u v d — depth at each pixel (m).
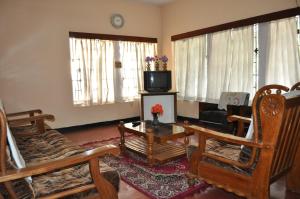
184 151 3.05
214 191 2.25
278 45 3.65
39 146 2.29
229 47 4.30
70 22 4.58
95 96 4.93
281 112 1.49
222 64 4.45
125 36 5.21
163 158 2.82
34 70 4.30
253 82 4.02
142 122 3.52
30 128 2.97
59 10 4.46
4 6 3.96
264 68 3.84
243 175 1.75
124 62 5.26
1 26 3.96
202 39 4.80
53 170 1.40
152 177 2.56
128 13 5.28
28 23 4.18
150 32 5.65
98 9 4.88
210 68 4.67
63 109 4.65
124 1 5.21
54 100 4.54
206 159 2.03
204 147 2.00
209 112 4.16
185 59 5.24
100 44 4.90
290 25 3.50
